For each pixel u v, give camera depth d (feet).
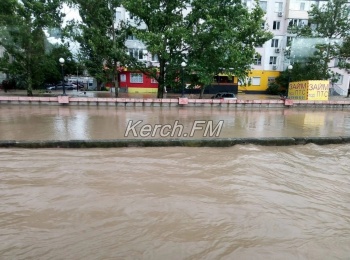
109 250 10.26
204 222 12.35
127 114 47.65
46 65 73.26
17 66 70.64
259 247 10.69
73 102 57.57
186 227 11.92
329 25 91.09
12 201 13.83
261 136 30.30
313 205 14.33
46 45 73.41
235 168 19.49
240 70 67.05
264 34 65.82
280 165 20.48
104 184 16.12
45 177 16.96
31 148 23.24
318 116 51.88
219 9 62.23
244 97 100.63
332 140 27.53
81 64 89.56
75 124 35.32
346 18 89.40
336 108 66.85
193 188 15.89
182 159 21.29
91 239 10.92
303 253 10.43
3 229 11.48
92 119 40.34
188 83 75.82
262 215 13.07
